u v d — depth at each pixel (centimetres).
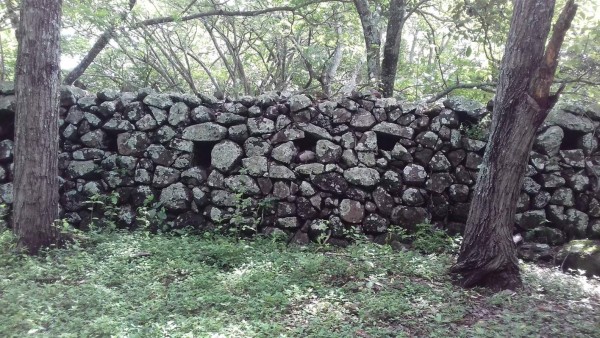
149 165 619
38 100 512
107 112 625
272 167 604
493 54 835
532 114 445
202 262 505
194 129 615
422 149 601
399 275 480
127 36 869
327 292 431
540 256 566
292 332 353
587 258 534
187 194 612
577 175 595
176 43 1162
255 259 518
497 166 456
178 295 421
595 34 666
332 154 600
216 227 607
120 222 616
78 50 980
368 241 573
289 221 598
